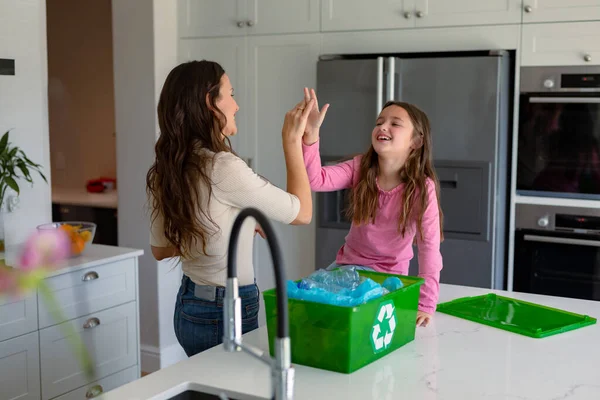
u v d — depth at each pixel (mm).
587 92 3100
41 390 2428
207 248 1800
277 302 964
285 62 3674
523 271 3301
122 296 2758
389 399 1278
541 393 1312
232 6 3768
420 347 1587
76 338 822
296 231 3752
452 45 3312
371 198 2004
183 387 1360
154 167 1885
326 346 1421
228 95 1858
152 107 3807
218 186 1748
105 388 2697
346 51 3529
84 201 4734
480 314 1847
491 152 3180
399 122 1929
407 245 2010
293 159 1817
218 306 1846
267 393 1300
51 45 5242
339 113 3443
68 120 5238
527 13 3166
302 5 3604
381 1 3432
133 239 3951
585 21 3070
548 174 3217
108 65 5051
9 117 2936
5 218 2922
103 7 5020
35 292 2367
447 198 3297
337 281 1648
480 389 1330
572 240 3156
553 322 1774
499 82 3145
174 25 3885
